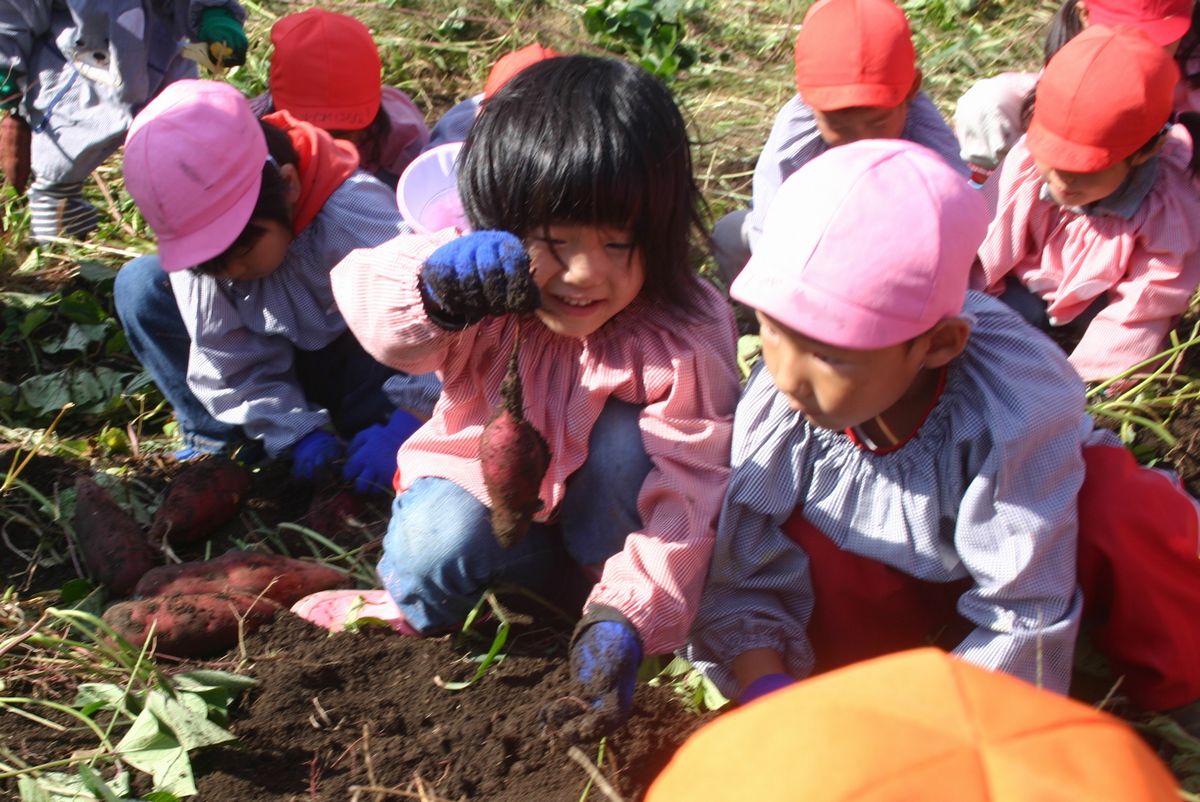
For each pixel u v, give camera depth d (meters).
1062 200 3.31
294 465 3.16
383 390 3.16
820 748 1.05
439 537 2.42
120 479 3.26
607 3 5.95
